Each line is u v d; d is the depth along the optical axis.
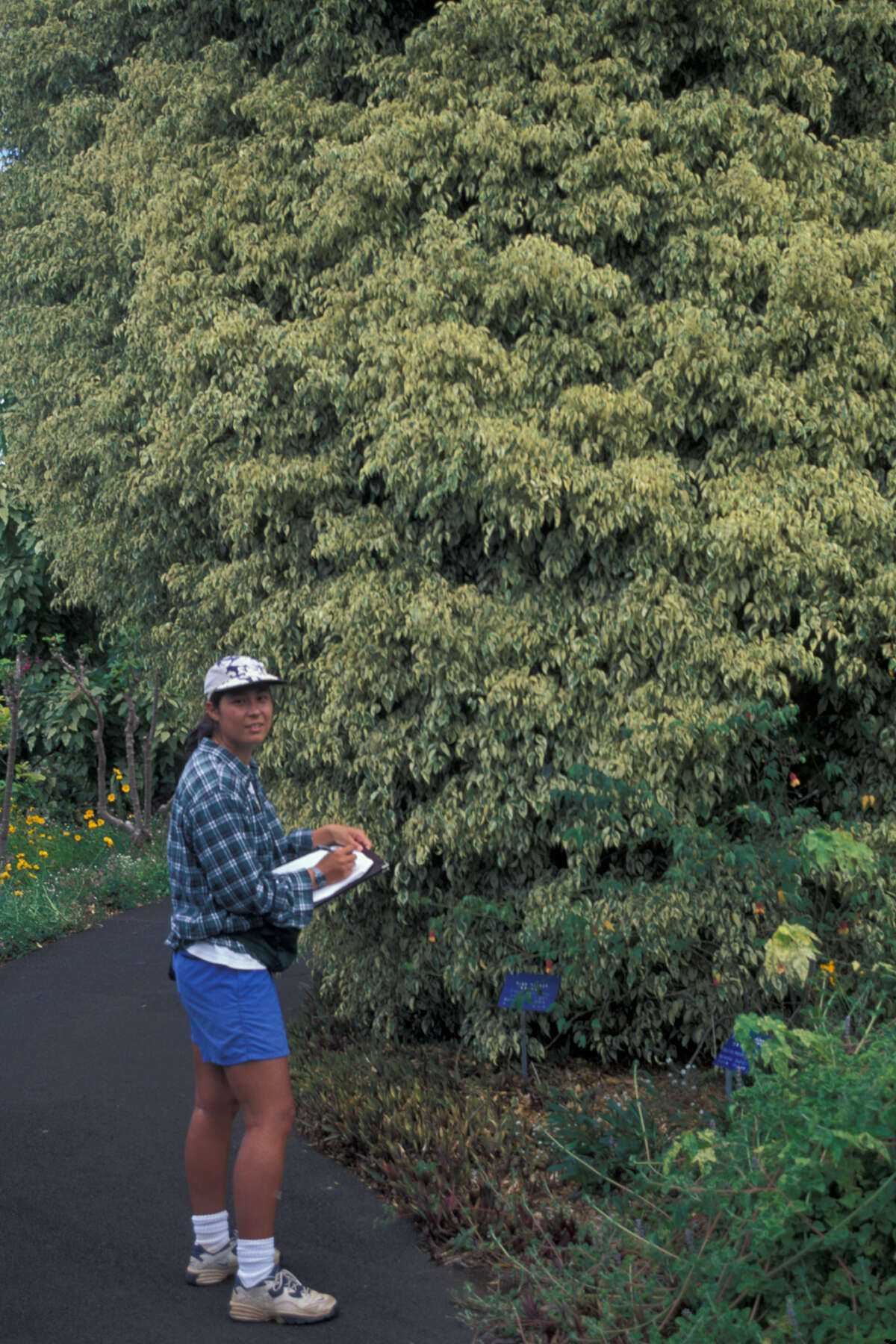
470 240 5.23
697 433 5.12
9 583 13.20
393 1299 3.34
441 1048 5.61
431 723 5.09
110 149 6.63
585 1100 4.62
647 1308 2.99
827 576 4.84
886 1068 2.77
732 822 5.22
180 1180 4.16
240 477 5.38
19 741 13.80
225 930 3.16
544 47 5.30
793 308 4.86
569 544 5.04
